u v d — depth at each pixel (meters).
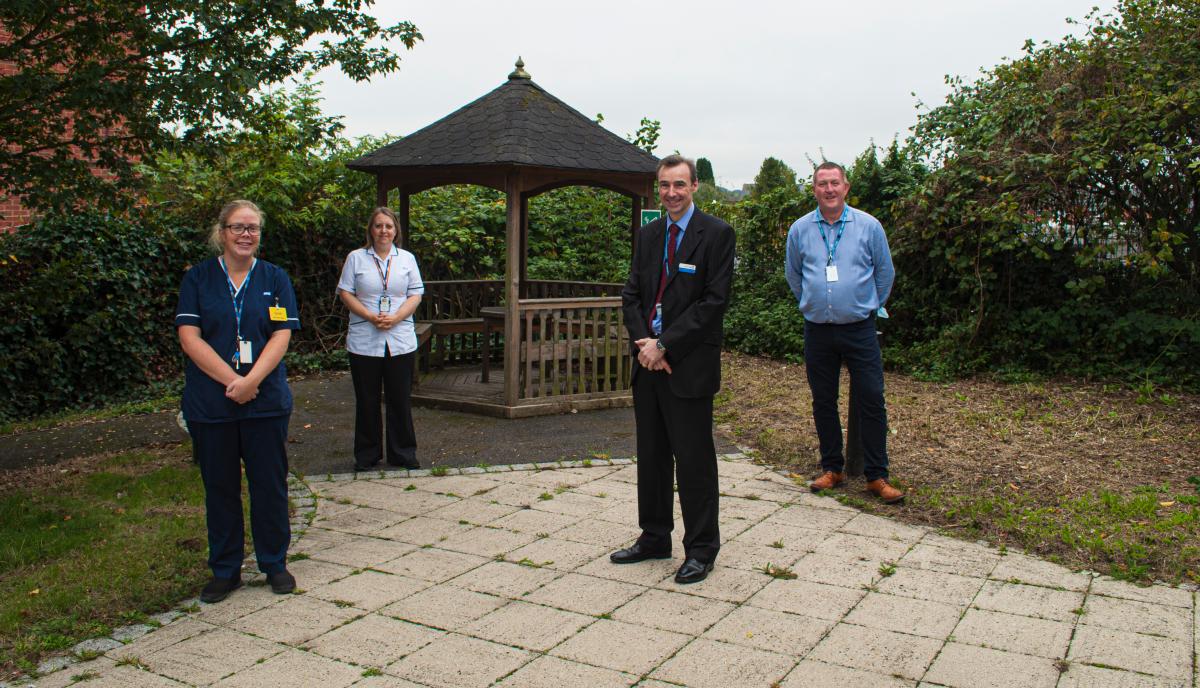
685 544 4.28
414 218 11.88
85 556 4.46
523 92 8.49
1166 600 3.93
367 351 6.05
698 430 4.16
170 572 4.24
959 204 9.26
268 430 4.00
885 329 10.41
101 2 5.26
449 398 8.24
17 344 8.65
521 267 10.55
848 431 5.85
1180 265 8.65
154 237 9.71
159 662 3.38
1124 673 3.27
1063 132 8.41
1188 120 7.89
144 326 9.61
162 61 5.40
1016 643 3.51
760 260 12.21
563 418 7.84
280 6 5.37
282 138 7.21
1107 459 6.18
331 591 4.07
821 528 4.92
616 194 13.38
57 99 5.38
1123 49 8.49
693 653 3.43
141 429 7.74
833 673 3.27
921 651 3.45
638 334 4.23
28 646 3.47
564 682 3.20
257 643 3.53
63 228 8.94
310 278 11.25
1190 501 5.12
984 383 8.95
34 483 5.96
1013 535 4.76
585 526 4.99
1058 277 9.20
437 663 3.35
